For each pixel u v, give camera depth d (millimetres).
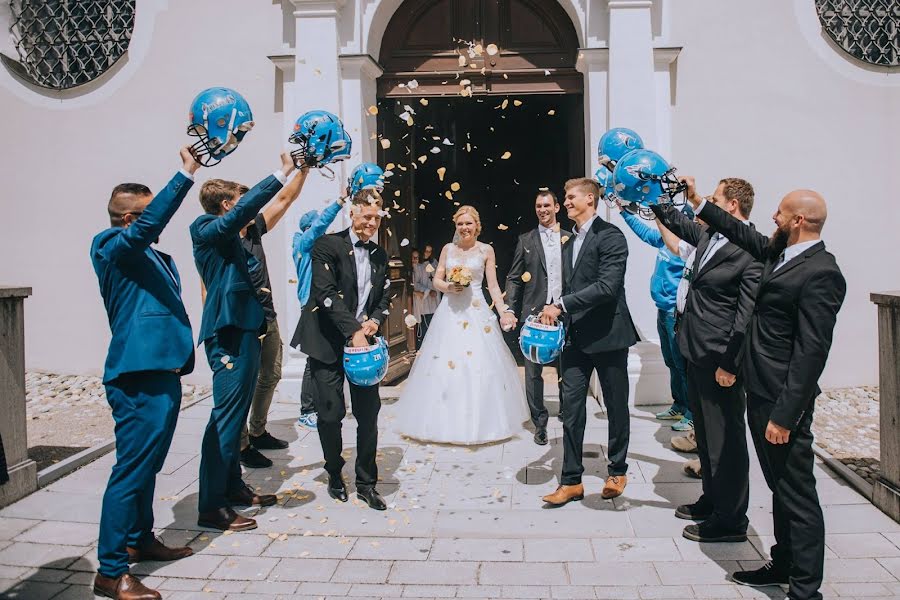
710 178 6594
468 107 11781
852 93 6605
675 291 5273
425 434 5336
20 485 4277
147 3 7016
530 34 6898
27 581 3297
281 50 6781
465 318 5465
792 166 6621
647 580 3254
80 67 7316
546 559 3479
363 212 4195
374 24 6598
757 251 3348
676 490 4336
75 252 7387
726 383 3447
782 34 6543
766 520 3895
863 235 6723
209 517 3861
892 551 3479
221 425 3879
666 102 6508
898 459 3871
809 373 2848
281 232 6750
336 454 4207
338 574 3355
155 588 3238
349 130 6520
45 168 7336
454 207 11859
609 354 4074
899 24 6645
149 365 3188
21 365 4340
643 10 6258
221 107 3275
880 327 4008
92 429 5895
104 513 3164
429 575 3336
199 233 3881
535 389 5266
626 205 3809
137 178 7195
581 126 6941
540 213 5305
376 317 4156
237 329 3885
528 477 4605
